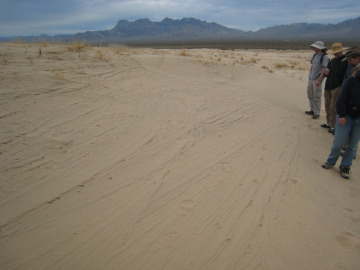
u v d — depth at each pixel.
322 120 7.02
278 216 3.07
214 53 24.66
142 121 5.21
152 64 10.54
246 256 2.47
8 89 5.29
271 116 6.82
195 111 6.23
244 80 11.20
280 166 4.24
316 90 6.84
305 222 3.03
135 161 3.85
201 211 3.02
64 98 5.52
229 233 2.73
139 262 2.31
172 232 2.68
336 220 3.14
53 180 3.19
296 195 3.52
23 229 2.48
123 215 2.82
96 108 5.41
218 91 8.44
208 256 2.44
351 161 4.20
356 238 2.86
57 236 2.46
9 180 3.05
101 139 4.30
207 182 3.58
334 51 5.39
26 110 4.70
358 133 3.97
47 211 2.73
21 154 3.54
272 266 2.40
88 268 2.20
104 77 7.46
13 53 7.89
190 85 8.59
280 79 12.29
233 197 3.32
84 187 3.16
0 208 2.66
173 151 4.27
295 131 5.94
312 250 2.65
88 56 9.28
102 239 2.50
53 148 3.83
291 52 38.03
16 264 2.13
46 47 9.89
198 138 4.87
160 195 3.21
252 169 4.05
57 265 2.19
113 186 3.26
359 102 3.79
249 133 5.46
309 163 4.52
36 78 6.18
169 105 6.33
